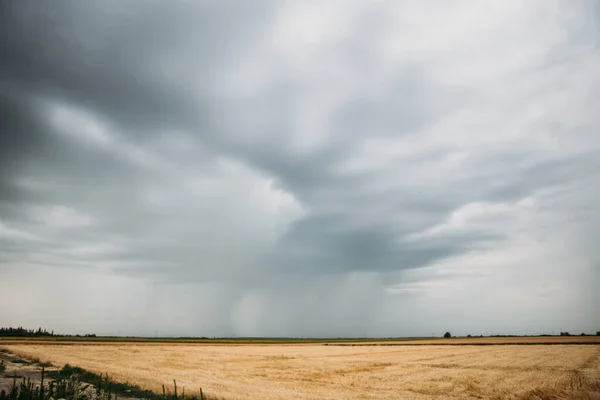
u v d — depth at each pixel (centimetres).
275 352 7050
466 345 9156
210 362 4744
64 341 10738
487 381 2958
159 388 2300
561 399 2239
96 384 2473
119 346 8419
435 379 3128
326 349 8212
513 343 9919
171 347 8588
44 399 1825
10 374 2872
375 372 3678
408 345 9844
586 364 4062
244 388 2514
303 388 2670
